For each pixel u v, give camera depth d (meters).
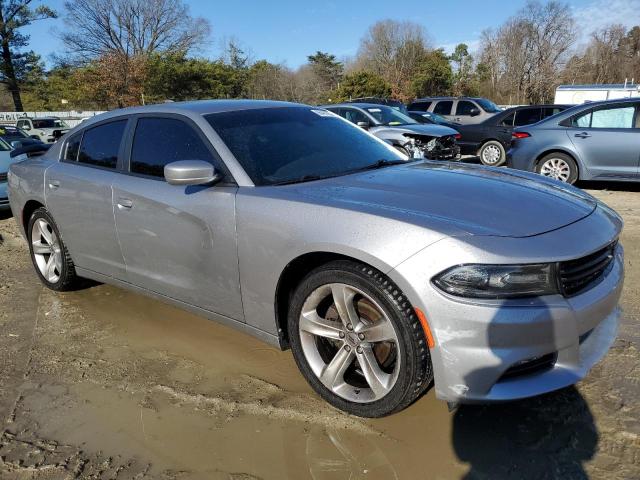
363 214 2.40
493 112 14.98
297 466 2.32
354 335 2.51
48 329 3.77
